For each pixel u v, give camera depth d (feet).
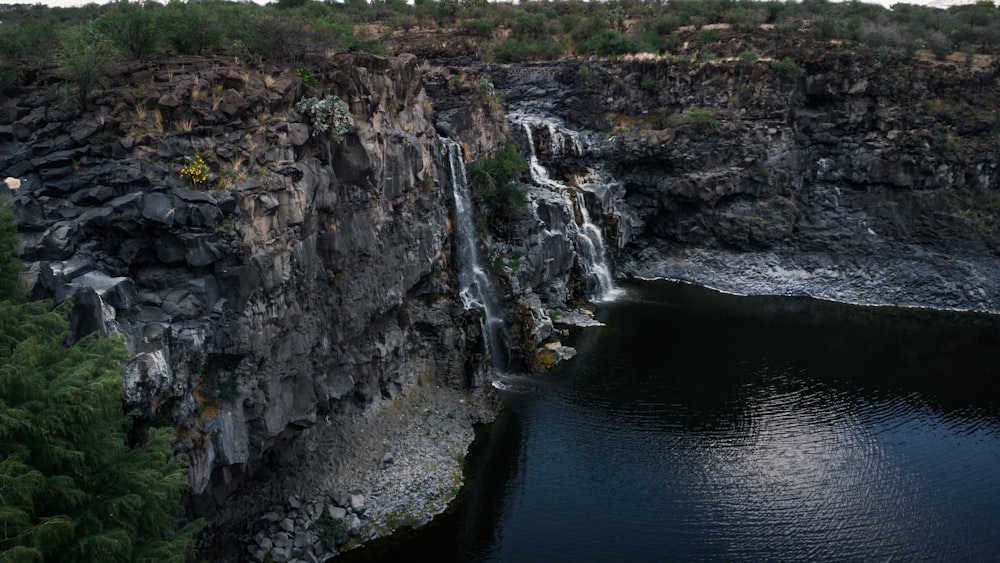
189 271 82.48
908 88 217.56
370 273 115.03
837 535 104.83
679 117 232.53
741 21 282.97
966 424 138.00
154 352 73.31
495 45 281.54
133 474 57.88
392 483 108.27
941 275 206.28
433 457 116.78
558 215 190.29
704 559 99.45
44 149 84.33
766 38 252.42
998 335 183.62
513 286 163.53
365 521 101.65
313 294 100.68
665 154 228.02
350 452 110.22
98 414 54.60
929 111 215.92
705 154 225.76
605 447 126.72
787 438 131.54
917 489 116.47
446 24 299.17
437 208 142.92
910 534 105.40
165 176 83.25
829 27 249.75
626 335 179.01
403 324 131.44
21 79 96.07
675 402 144.25
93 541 51.67
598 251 212.64
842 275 213.25
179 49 109.50
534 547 100.89
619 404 142.92
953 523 107.96
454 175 161.89
